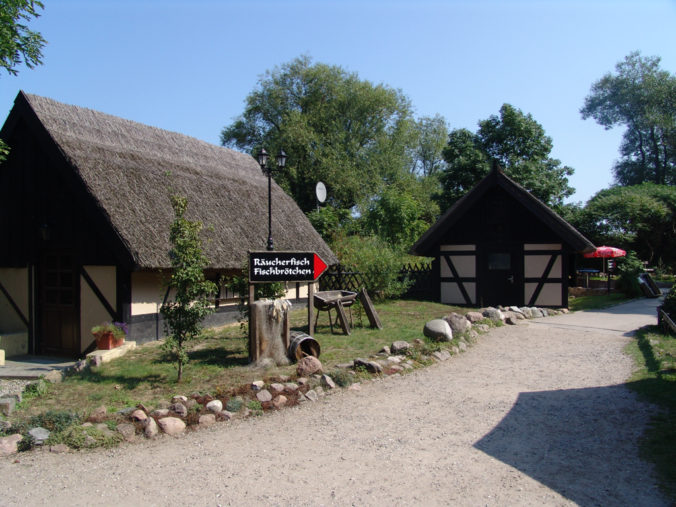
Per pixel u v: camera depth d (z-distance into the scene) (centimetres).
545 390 707
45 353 1137
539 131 2727
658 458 464
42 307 1141
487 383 748
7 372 898
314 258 882
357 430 570
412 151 4656
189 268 723
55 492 436
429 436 547
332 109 3481
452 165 2753
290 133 3158
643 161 4522
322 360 839
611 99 4400
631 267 2023
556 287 1576
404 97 3741
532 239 1599
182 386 709
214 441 550
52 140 1034
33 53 1024
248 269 857
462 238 1678
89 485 448
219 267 1133
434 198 3033
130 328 1030
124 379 756
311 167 3250
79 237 1072
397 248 1869
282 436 559
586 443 514
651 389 670
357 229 2747
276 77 3584
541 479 437
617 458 473
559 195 2698
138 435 566
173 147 1462
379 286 1630
